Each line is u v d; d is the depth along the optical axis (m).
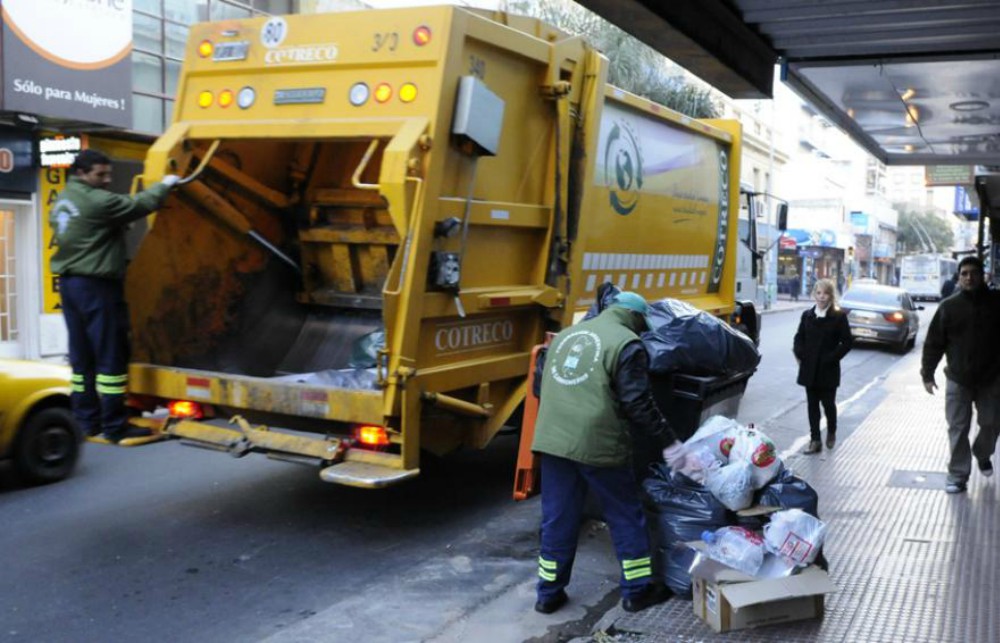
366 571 5.87
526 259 7.01
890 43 10.04
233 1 17.70
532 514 7.10
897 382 14.16
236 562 6.01
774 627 4.65
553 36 7.14
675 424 5.80
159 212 6.61
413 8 5.89
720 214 11.14
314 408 5.99
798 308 41.56
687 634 4.58
